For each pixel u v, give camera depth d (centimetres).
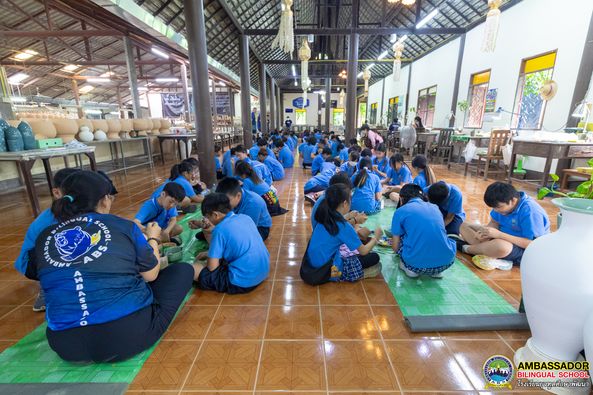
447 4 806
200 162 521
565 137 471
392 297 204
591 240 118
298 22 1052
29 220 364
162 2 672
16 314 190
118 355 144
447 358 153
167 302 164
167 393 134
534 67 615
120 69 1490
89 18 786
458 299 201
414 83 1240
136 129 737
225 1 724
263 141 673
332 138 914
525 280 132
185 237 301
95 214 140
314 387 136
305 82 898
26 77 1345
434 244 207
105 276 134
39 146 398
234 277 203
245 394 133
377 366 148
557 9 552
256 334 170
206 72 498
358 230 254
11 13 810
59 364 150
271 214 373
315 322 180
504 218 240
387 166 511
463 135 717
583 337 113
